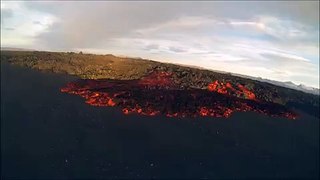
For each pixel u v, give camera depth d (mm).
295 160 29328
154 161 24719
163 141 26891
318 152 31203
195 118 30625
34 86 28344
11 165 21719
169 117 29797
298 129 33812
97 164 23328
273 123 33375
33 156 22672
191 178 24141
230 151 28031
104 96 29797
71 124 25875
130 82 32312
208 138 28672
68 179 21766
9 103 26109
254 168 26906
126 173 23234
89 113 27562
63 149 23734
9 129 24078
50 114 26156
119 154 24641
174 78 34031
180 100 31672
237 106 33750
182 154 26172
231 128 30719
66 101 27828
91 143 24859
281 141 31281
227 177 25141
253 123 32406
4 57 30797
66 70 31391
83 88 30000
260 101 35781
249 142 29703
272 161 28266
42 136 24297
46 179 21391
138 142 26109
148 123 28469
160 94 31703
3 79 28141
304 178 27391
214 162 26297
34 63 31109
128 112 29016
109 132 26281
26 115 25516
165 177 23703
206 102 32469
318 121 36031
